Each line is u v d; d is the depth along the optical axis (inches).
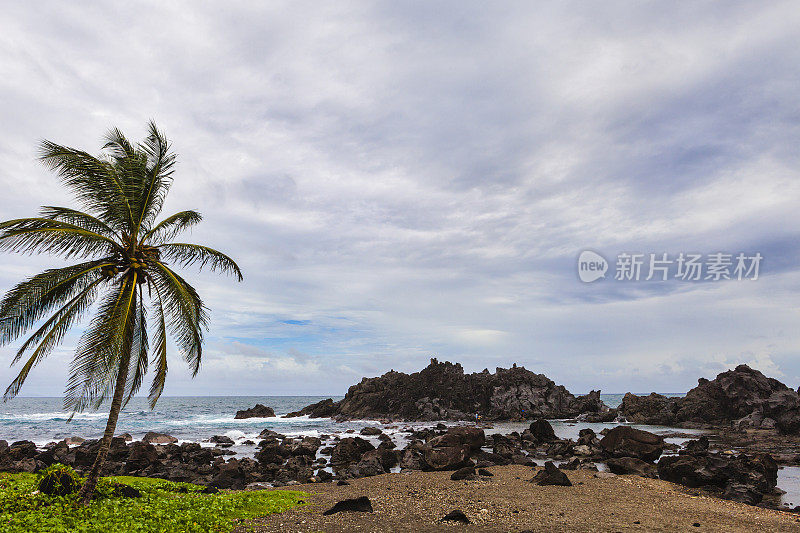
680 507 895.1
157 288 790.5
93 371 648.4
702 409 3698.3
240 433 2920.8
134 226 761.6
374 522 727.1
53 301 700.7
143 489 880.9
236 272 880.9
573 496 979.3
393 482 1151.0
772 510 901.2
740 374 3636.8
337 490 1048.2
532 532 681.0
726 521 784.9
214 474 1443.2
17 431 2856.8
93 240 721.6
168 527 619.2
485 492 997.2
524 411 4815.5
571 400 5088.6
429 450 1434.5
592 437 2064.5
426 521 744.3
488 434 3149.6
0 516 591.8
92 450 1609.3
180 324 793.6
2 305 658.2
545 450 2105.1
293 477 1398.9
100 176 725.9
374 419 4687.5
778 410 3115.2
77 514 630.5
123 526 598.5
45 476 736.3
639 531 700.7
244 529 656.4
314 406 5403.5
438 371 5201.8
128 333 728.3
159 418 4296.3
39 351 671.1
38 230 662.5
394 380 5167.3
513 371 5349.4
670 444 2242.9
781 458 1798.7
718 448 2191.2
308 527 682.8
